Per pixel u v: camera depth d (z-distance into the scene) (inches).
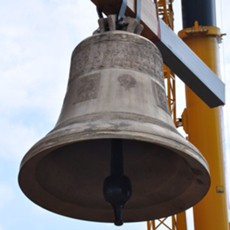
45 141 304.8
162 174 355.6
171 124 329.4
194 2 645.3
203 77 454.6
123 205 323.0
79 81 347.9
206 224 629.0
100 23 368.2
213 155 639.8
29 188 339.0
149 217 357.7
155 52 361.4
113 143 332.5
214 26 643.5
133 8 380.8
